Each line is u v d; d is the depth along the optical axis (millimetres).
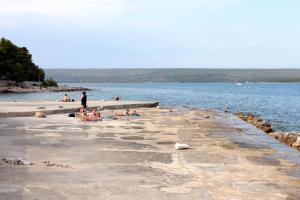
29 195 9102
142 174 11477
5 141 17031
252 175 11695
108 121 26750
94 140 17984
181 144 16156
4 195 9047
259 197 9500
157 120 28594
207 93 133000
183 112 37844
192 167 12609
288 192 9977
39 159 13234
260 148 16984
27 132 20141
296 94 136375
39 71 165625
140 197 9227
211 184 10570
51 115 29969
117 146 16422
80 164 12625
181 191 9836
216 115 35719
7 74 147000
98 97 91062
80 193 9398
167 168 12383
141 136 19781
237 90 180875
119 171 11773
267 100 93188
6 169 11547
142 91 146125
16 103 40781
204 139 19438
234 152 15750
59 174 11164
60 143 16844
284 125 40219
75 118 27922
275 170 12445
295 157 14859
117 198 9102
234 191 9961
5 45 149250
